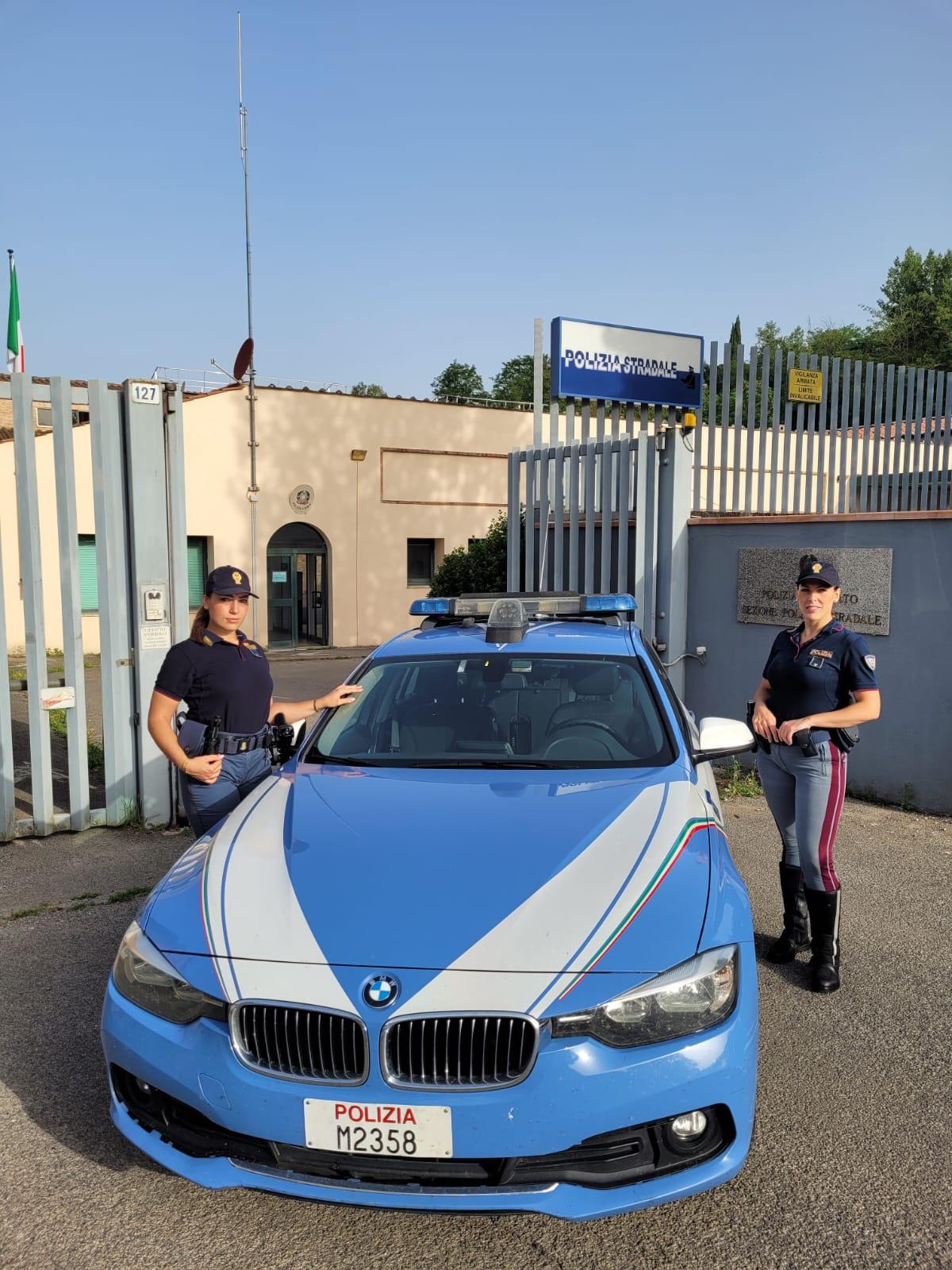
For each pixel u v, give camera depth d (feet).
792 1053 11.41
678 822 10.13
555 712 12.79
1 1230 8.63
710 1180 7.95
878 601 21.79
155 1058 8.29
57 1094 10.77
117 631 20.22
